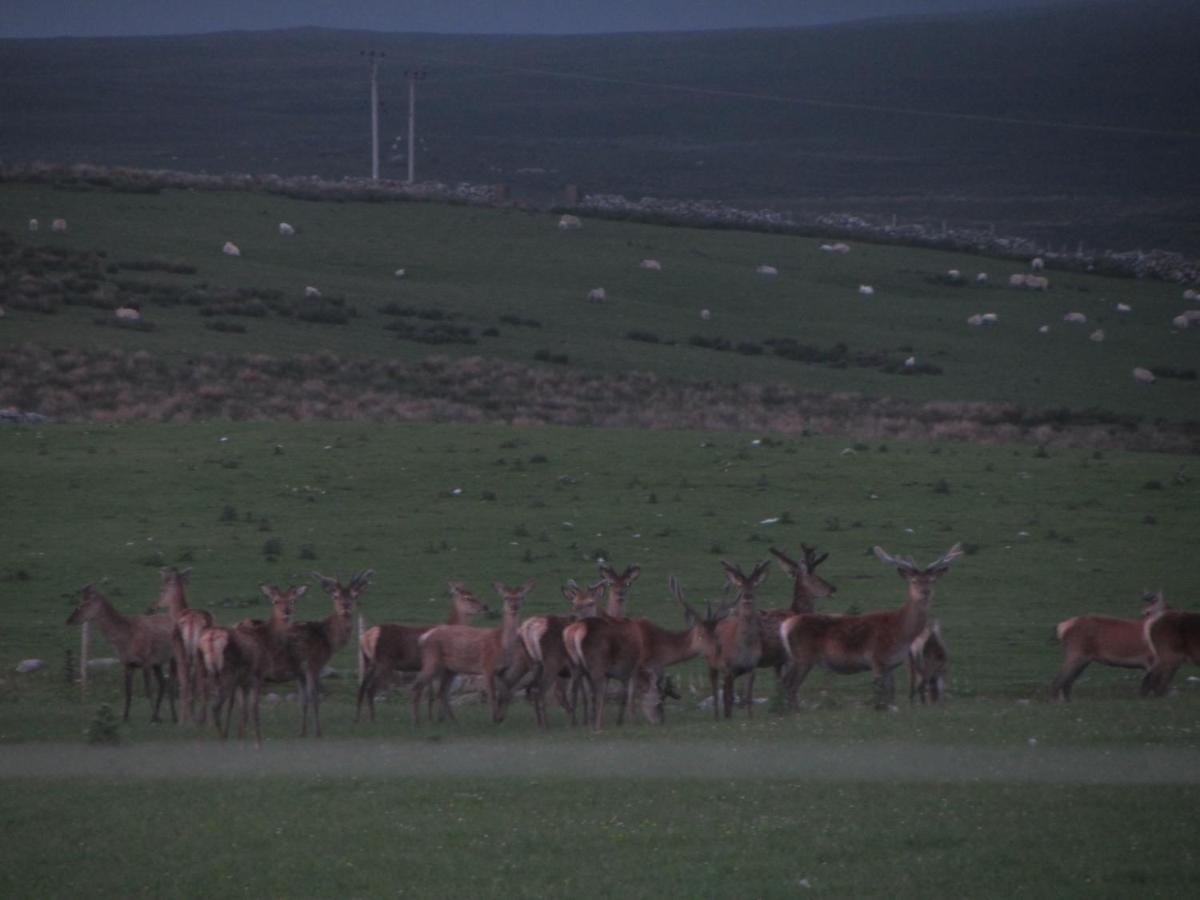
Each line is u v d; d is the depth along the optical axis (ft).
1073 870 155.74
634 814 180.34
